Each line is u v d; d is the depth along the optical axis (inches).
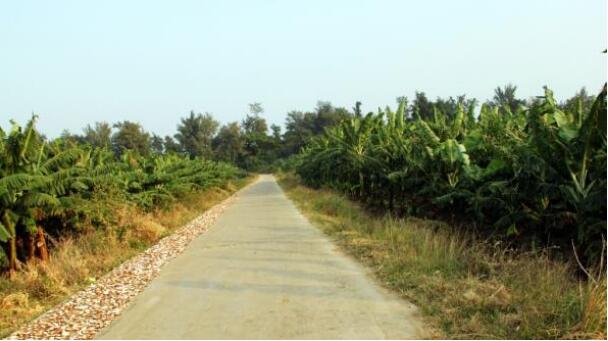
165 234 603.5
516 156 359.3
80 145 586.6
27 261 398.9
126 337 229.5
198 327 236.5
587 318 195.3
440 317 225.0
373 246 402.6
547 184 326.0
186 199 925.2
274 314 249.0
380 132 718.5
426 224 474.0
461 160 444.5
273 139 3713.1
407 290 272.4
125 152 819.4
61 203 421.7
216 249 462.6
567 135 317.1
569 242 343.6
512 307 224.8
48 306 308.5
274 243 474.6
